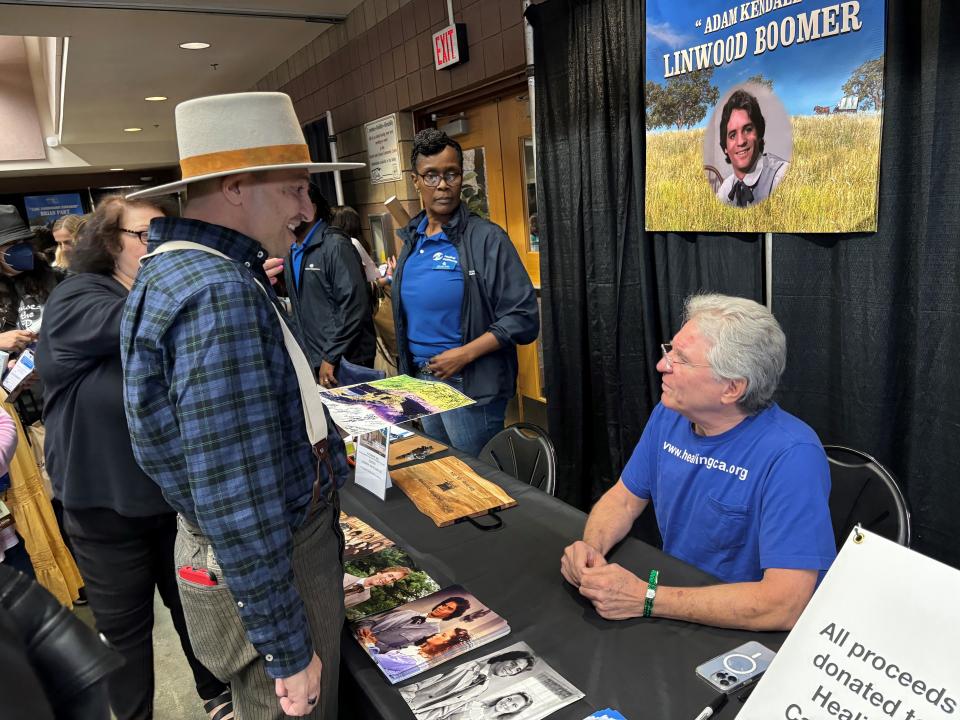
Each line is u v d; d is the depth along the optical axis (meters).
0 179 8.84
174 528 1.74
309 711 0.97
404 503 1.71
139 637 1.77
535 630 1.16
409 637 1.15
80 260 1.67
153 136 8.23
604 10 2.45
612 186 2.60
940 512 1.80
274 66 5.55
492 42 3.17
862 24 1.72
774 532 1.19
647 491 1.50
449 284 2.47
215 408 0.86
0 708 0.39
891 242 1.79
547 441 1.91
